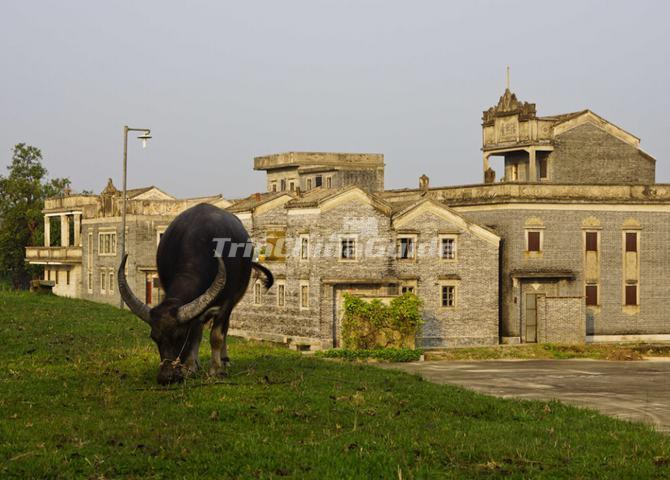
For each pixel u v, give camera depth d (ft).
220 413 45.70
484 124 178.50
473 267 142.51
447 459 40.60
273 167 259.19
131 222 193.57
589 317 150.10
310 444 41.32
